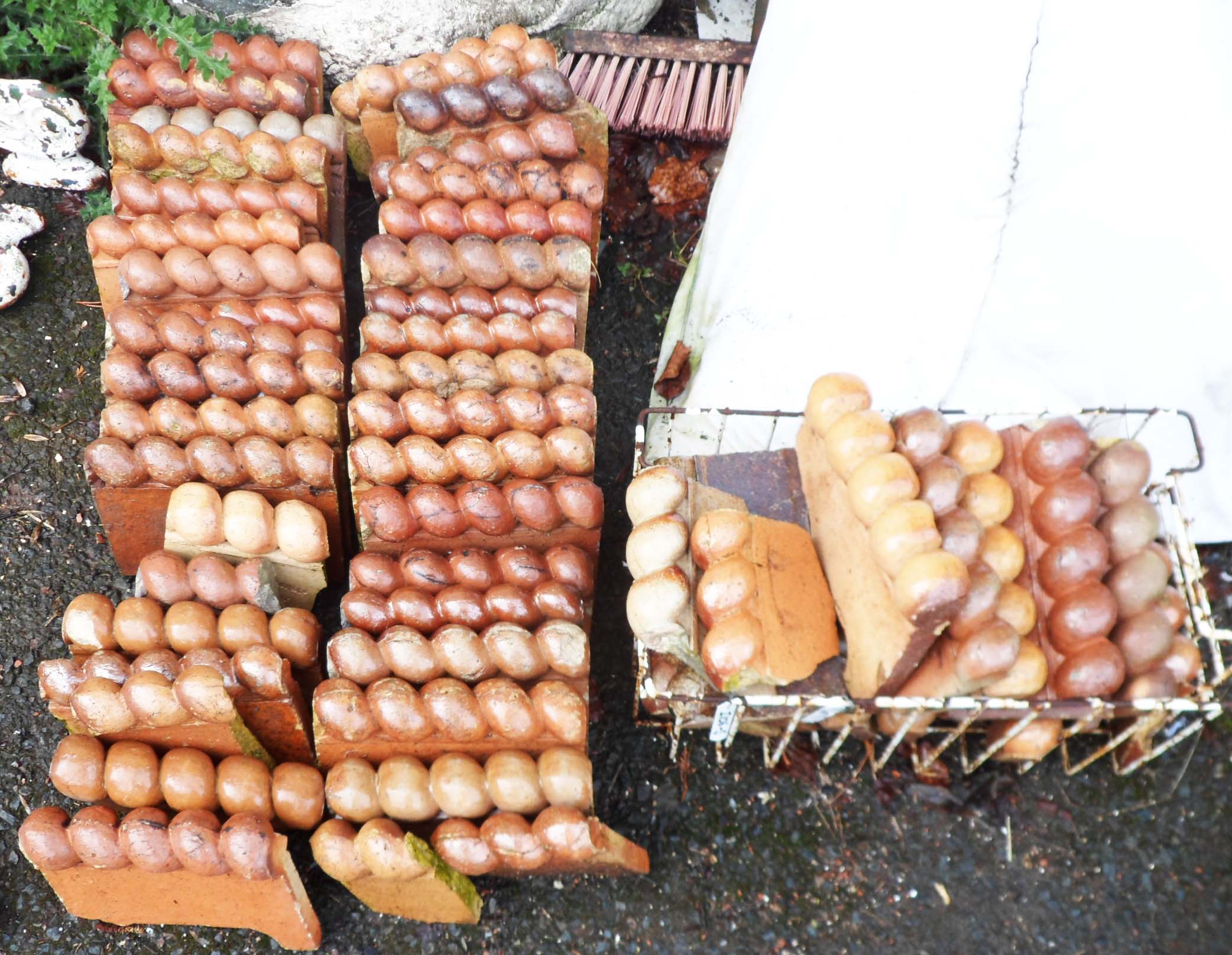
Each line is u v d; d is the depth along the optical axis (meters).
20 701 1.42
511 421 1.34
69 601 1.48
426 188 1.44
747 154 1.58
